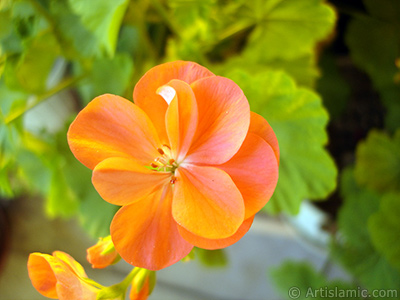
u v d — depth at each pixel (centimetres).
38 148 25
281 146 21
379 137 25
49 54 21
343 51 30
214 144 15
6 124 20
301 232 33
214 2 20
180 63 14
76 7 18
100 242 16
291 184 22
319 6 20
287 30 21
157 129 15
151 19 22
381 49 25
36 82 22
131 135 15
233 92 14
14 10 20
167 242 15
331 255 27
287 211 22
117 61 21
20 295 36
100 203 23
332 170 21
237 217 14
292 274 27
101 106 14
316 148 21
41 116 30
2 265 36
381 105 30
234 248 35
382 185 25
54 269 14
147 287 16
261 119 14
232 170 15
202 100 14
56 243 37
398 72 25
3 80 21
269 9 20
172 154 15
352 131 30
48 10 21
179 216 14
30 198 39
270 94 20
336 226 28
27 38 20
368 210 25
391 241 24
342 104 28
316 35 21
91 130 14
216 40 22
